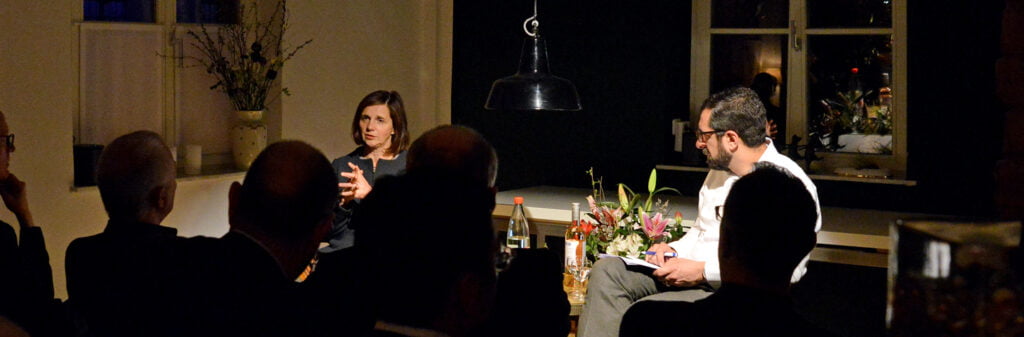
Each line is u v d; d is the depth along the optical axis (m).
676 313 1.65
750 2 4.88
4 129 2.81
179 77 4.38
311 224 1.78
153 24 4.26
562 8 5.02
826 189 4.66
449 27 5.34
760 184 1.57
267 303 1.70
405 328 1.28
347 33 4.92
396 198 1.31
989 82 4.23
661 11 4.79
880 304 4.03
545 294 1.97
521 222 3.73
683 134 4.85
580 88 5.02
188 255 1.76
